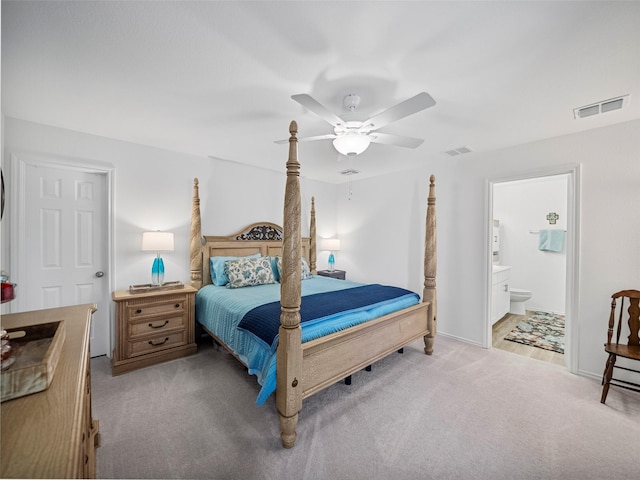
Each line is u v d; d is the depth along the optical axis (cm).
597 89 186
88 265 284
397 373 258
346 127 194
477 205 329
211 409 201
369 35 138
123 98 203
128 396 217
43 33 137
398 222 417
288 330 165
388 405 208
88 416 131
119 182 291
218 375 251
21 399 69
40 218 257
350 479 144
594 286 251
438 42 142
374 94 193
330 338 190
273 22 131
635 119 232
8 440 56
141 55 155
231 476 145
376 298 267
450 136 273
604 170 247
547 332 384
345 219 500
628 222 236
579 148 259
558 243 480
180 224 334
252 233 393
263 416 194
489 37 138
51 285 263
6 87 188
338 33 137
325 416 195
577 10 121
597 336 249
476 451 163
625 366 238
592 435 176
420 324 293
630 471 149
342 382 242
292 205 167
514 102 204
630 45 142
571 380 246
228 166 376
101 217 291
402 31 135
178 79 179
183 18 129
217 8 123
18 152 238
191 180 342
